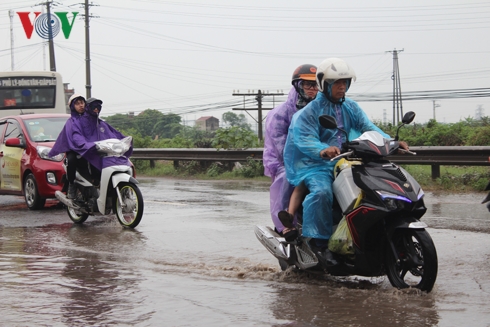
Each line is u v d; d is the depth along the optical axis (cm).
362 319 443
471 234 778
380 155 498
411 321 436
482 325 425
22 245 765
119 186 916
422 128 2227
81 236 831
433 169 1373
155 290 533
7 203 1284
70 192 948
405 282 534
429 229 818
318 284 553
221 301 497
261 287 541
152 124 6431
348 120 557
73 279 577
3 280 575
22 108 2252
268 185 1508
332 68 538
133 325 440
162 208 1097
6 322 449
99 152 912
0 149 1240
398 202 477
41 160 1128
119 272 605
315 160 543
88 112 940
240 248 725
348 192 505
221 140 1817
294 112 607
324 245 534
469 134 2078
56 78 2294
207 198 1245
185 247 737
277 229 593
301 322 439
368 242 501
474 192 1245
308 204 528
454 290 518
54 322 448
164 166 2177
